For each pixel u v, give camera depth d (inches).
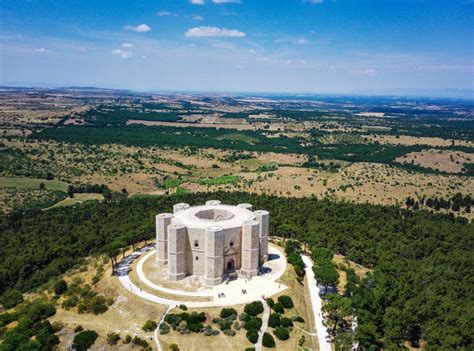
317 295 4704.7
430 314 3964.1
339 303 4003.4
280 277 4795.8
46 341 3565.5
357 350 3732.8
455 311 4052.7
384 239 6141.7
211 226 4628.4
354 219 6953.7
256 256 4763.8
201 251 4616.1
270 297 4330.7
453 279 4933.6
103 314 4111.7
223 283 4574.3
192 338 3668.8
